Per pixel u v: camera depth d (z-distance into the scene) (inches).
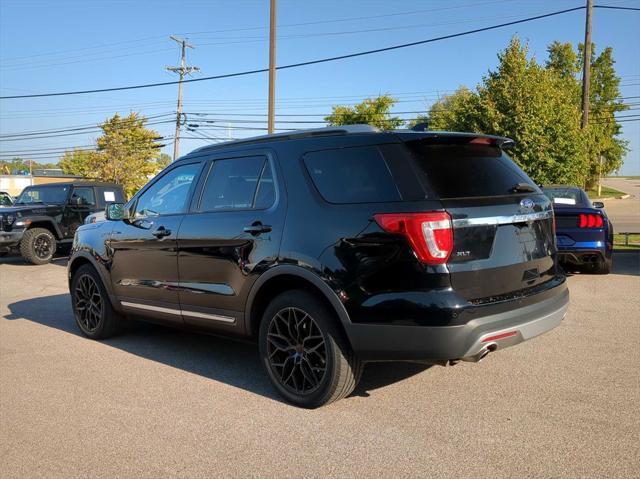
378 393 167.2
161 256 197.6
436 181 139.6
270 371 165.2
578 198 347.9
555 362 190.5
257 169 173.9
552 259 162.1
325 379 151.3
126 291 216.1
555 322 154.0
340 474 121.1
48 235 530.3
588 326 235.9
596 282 333.1
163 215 201.3
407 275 134.7
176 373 191.8
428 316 132.1
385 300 137.2
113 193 595.5
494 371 183.0
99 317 234.2
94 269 233.5
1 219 507.8
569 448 129.2
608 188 3026.6
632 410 149.7
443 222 132.9
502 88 729.0
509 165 163.8
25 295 355.9
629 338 217.6
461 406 155.5
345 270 143.7
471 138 151.7
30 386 180.9
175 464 128.0
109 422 151.7
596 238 323.3
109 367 199.3
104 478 123.0
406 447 132.4
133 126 2012.8
